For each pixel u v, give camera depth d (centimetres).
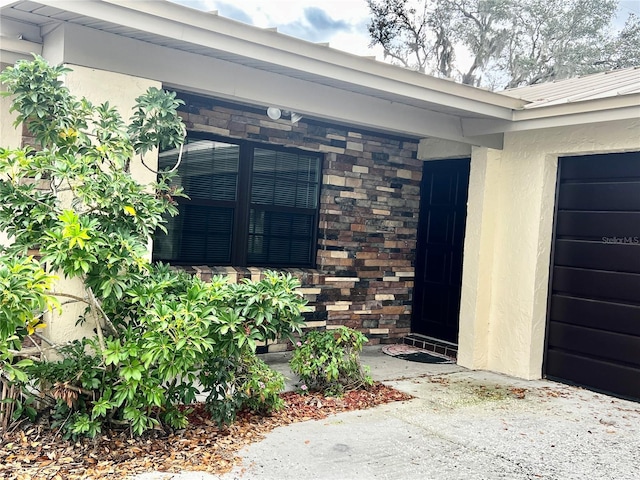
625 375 511
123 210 335
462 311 609
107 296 309
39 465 299
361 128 650
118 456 317
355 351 495
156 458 322
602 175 532
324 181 636
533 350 566
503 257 591
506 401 484
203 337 316
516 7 1847
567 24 1839
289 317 361
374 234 673
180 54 394
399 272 700
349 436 383
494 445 380
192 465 318
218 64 411
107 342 321
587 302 543
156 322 312
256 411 411
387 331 693
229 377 374
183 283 359
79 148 335
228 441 357
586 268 544
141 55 378
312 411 432
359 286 662
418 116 539
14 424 332
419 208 714
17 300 262
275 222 615
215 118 550
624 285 514
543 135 557
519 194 578
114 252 307
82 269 293
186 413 370
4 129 480
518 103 532
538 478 332
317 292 626
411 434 394
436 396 489
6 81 319
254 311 342
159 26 340
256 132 575
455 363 620
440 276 687
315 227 643
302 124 605
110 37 365
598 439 400
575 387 546
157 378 323
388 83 456
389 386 513
